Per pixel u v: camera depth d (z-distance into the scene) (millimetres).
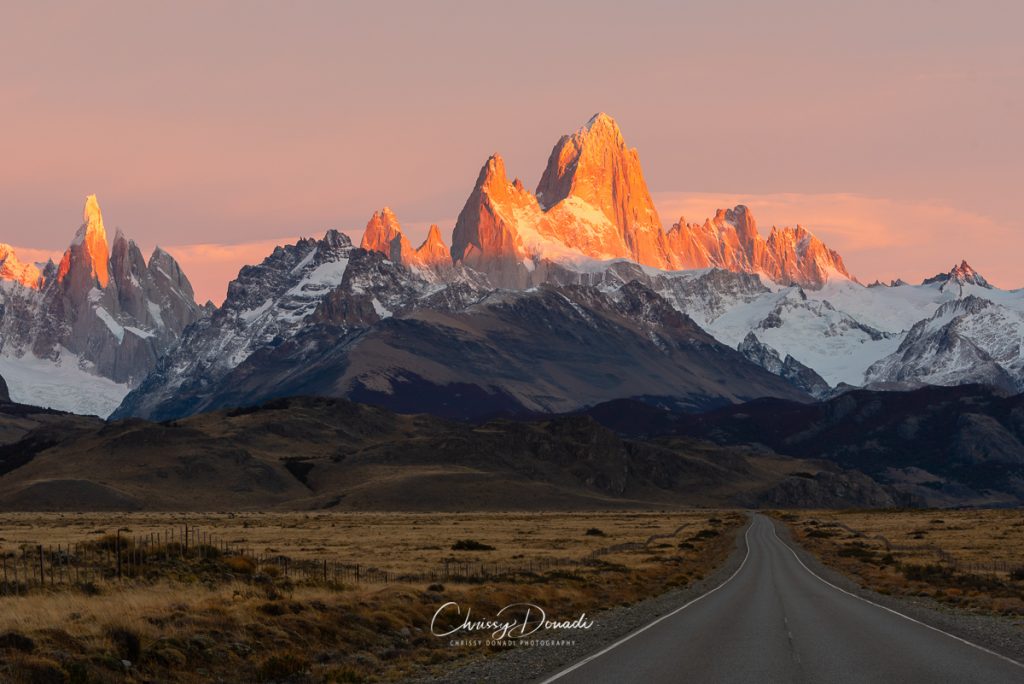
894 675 78562
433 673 85000
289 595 118625
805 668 82062
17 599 96812
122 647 79062
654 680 76875
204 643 85500
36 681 69000
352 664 88188
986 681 75625
